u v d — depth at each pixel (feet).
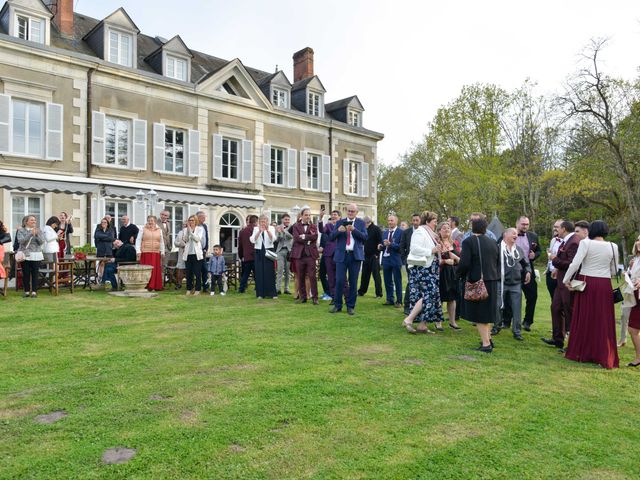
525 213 99.45
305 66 86.63
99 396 12.68
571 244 19.98
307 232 30.86
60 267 35.06
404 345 19.34
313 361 16.39
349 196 85.30
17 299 30.63
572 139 83.46
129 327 21.88
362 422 11.24
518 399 13.12
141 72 58.59
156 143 60.49
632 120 72.13
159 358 16.56
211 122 66.49
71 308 27.20
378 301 32.50
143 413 11.52
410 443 10.20
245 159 69.87
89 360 16.21
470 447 10.09
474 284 18.49
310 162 80.43
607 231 17.74
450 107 100.22
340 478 8.71
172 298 32.27
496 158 93.76
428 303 21.95
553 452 9.96
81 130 54.24
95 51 58.49
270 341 19.33
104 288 37.24
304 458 9.43
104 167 56.08
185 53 64.44
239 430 10.62
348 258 26.78
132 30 59.36
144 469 8.86
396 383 14.19
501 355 18.35
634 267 18.10
